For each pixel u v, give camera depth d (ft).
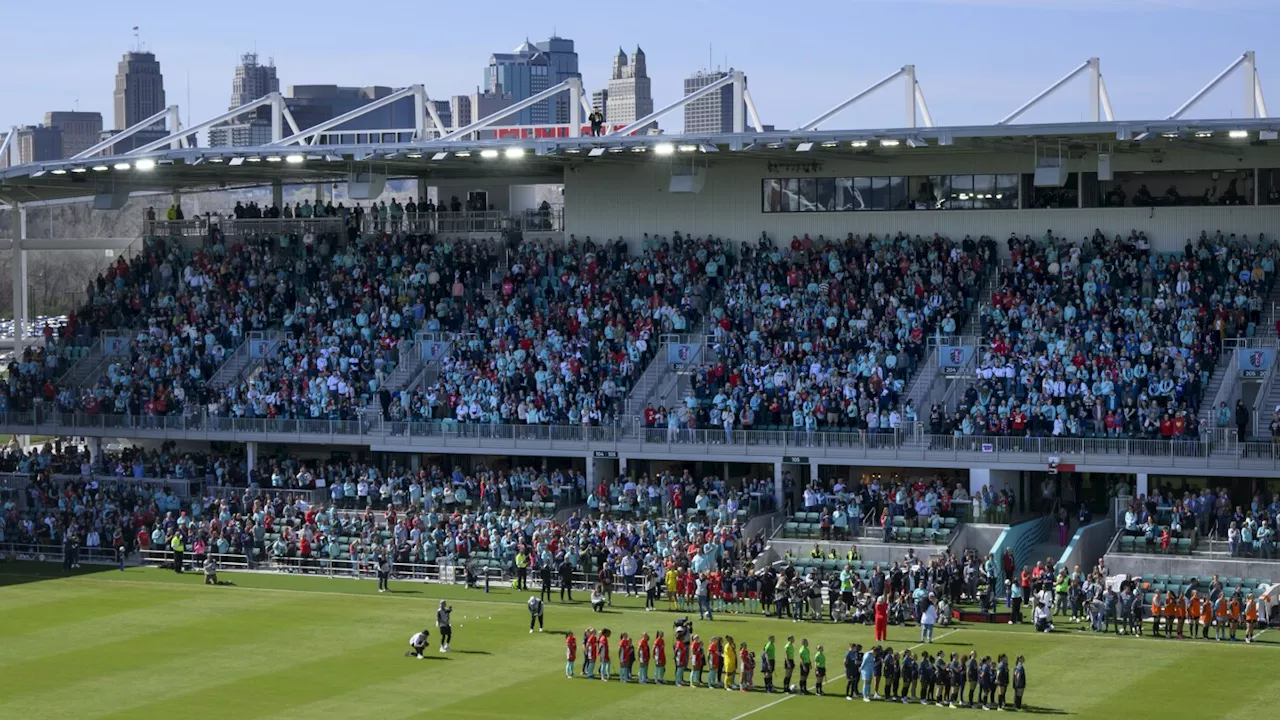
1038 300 292.20
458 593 257.55
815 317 301.22
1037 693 190.90
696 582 242.37
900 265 305.53
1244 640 219.20
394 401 306.35
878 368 283.38
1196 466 254.47
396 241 347.56
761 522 272.72
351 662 211.20
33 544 294.25
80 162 321.93
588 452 290.15
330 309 333.83
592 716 183.73
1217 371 275.18
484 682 200.03
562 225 344.90
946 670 187.52
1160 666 203.62
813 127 292.40
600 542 261.44
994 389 276.41
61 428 325.21
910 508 262.47
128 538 291.58
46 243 371.15
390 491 291.79
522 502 284.41
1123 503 258.16
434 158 311.27
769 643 197.47
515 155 305.53
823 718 181.68
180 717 185.26
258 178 368.68
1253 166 293.64
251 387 318.04
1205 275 287.48
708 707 187.62
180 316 342.44
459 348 316.60
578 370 302.45
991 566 237.04
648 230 334.24
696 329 311.06
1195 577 239.91
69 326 351.67
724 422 283.59
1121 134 267.18
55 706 190.90
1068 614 236.84
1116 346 278.87
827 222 320.50
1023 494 273.95
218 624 235.40
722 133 292.61
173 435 316.19
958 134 276.41
